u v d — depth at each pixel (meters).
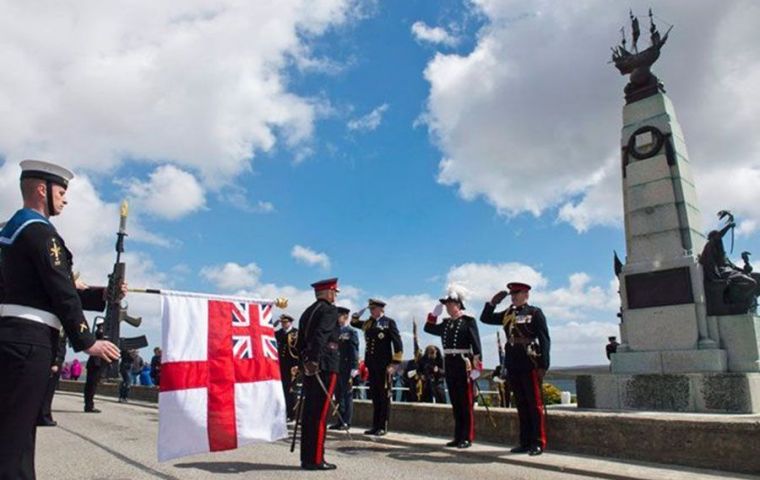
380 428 10.26
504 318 8.63
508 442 8.84
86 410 14.35
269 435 6.58
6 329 3.58
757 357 10.42
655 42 12.84
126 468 6.45
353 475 6.40
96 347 3.78
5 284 3.69
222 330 6.58
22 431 3.54
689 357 10.78
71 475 6.01
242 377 6.56
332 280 7.38
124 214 4.61
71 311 3.70
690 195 12.23
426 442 9.12
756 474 6.33
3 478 3.43
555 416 8.20
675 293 11.34
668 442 7.06
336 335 7.16
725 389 9.81
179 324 6.32
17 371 3.55
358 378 15.88
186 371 6.23
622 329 11.98
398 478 6.28
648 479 6.20
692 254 11.49
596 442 7.73
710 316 10.97
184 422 6.11
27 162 3.95
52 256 3.69
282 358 12.76
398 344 10.36
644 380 10.74
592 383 11.48
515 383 8.23
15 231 3.72
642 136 12.55
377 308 10.67
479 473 6.72
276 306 7.18
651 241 12.05
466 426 8.69
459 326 8.95
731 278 10.77
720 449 6.63
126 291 4.54
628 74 13.31
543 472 6.85
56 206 3.99
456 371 8.78
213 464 6.91
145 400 19.94
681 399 10.25
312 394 6.87
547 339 8.09
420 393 15.02
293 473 6.43
